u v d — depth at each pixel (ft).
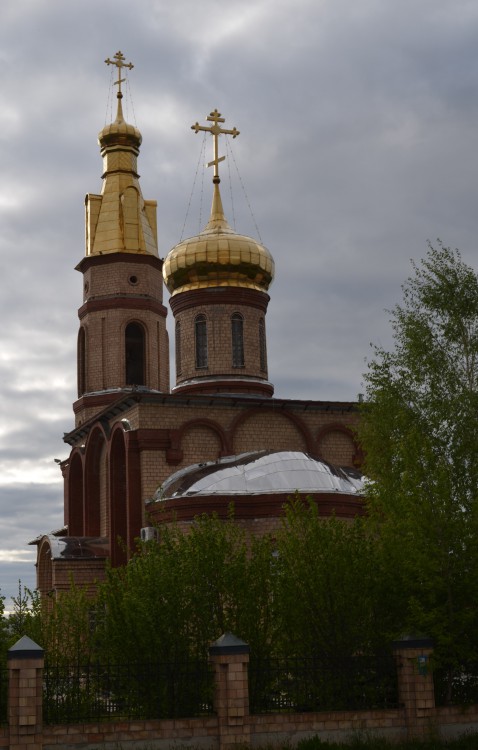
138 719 93.50
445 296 136.98
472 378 134.21
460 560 100.73
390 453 128.47
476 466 112.78
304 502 139.54
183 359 175.94
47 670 94.12
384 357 137.90
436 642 98.43
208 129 188.24
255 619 99.91
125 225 197.57
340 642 99.45
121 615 99.81
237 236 176.65
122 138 203.72
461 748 92.68
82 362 196.24
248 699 93.15
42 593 178.29
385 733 95.25
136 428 155.12
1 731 86.12
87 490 176.45
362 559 102.68
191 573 100.27
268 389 174.19
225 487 143.54
